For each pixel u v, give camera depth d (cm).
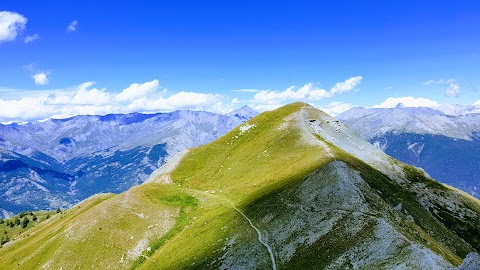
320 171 12569
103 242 14862
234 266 9875
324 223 9919
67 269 14150
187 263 11150
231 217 12775
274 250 9844
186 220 15362
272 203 12225
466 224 13700
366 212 9900
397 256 7462
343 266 7950
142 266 13100
